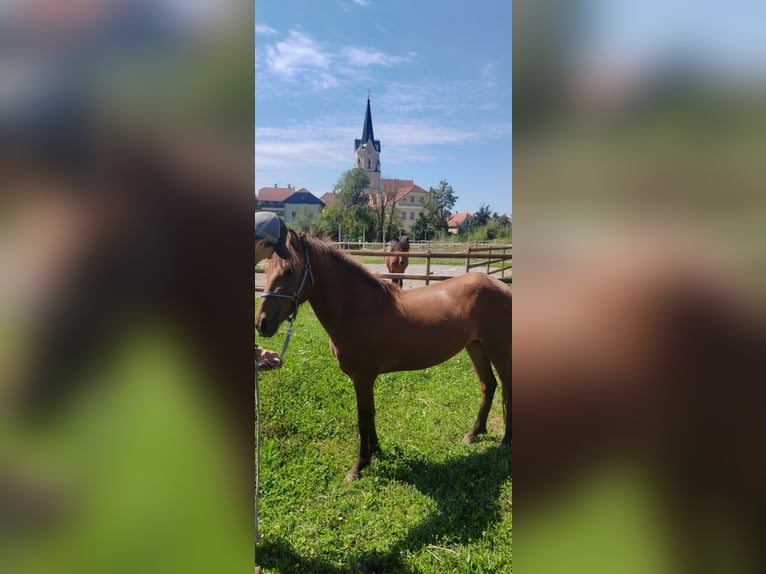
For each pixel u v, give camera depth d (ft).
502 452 9.41
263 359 6.49
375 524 7.38
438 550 6.86
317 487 8.25
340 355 8.72
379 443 9.52
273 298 7.79
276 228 7.54
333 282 8.34
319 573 6.48
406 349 8.77
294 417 10.26
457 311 9.16
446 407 11.43
